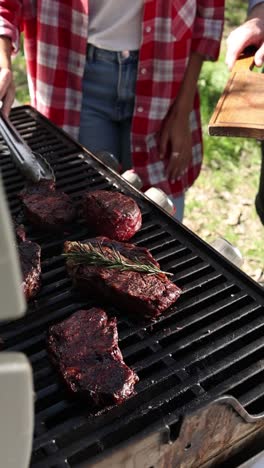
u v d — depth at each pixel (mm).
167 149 2570
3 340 1344
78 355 1258
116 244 1525
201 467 1271
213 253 1566
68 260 1456
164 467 1188
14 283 636
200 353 1308
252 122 1647
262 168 2346
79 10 2197
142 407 1197
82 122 2508
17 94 4320
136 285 1390
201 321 1409
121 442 1098
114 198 1648
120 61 2318
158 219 1711
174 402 1214
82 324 1321
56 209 1661
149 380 1248
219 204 3590
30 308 1430
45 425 1183
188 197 3621
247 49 2068
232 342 1344
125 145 2592
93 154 1970
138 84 2348
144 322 1397
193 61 2441
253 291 1468
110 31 2266
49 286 1486
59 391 1248
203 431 1187
